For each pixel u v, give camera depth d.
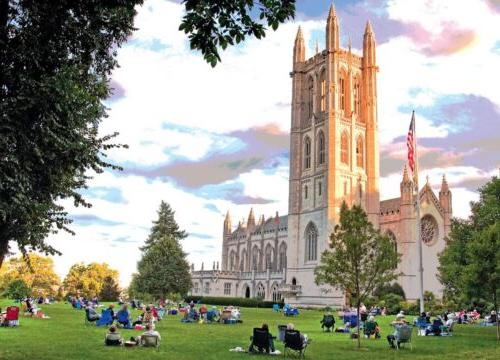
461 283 39.84
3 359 20.41
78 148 19.36
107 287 121.12
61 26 19.00
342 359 23.80
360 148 116.19
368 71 121.12
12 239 19.67
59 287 138.00
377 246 30.84
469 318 58.47
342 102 118.50
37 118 17.97
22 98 16.94
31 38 17.80
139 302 70.62
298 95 123.44
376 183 113.62
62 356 21.78
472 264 35.72
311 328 44.19
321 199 110.25
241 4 14.06
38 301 77.38
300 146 120.12
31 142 17.78
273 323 49.53
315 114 117.50
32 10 17.83
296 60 125.81
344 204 31.81
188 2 13.33
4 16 17.36
